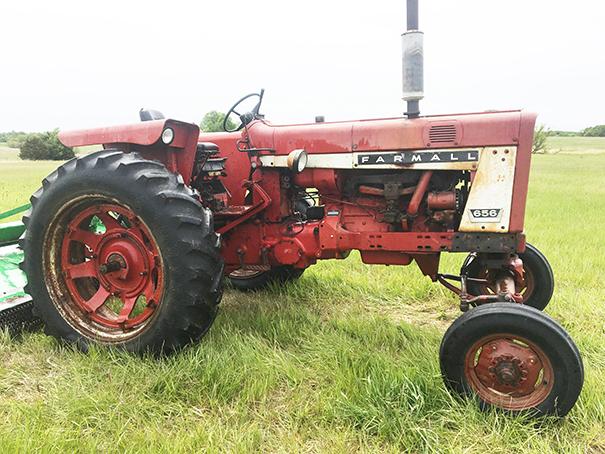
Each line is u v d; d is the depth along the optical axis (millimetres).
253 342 3164
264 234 3578
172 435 2340
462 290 3002
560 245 6133
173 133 3072
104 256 3279
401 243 3113
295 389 2709
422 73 2998
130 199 2912
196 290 2893
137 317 3146
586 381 2650
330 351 3053
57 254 3244
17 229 4309
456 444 2289
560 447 2250
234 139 3816
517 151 2822
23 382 2834
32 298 3270
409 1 2895
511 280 3098
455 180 3066
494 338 2455
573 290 4391
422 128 2980
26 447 2105
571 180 19438
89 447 2176
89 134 3275
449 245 3014
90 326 3217
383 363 2842
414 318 3938
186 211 2896
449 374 2533
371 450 2250
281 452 2225
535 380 2441
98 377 2809
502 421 2412
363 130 3133
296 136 3328
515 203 2863
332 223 3301
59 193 3076
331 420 2455
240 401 2582
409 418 2379
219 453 2184
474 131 2879
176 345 2977
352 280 4641
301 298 4324
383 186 3256
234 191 3871
